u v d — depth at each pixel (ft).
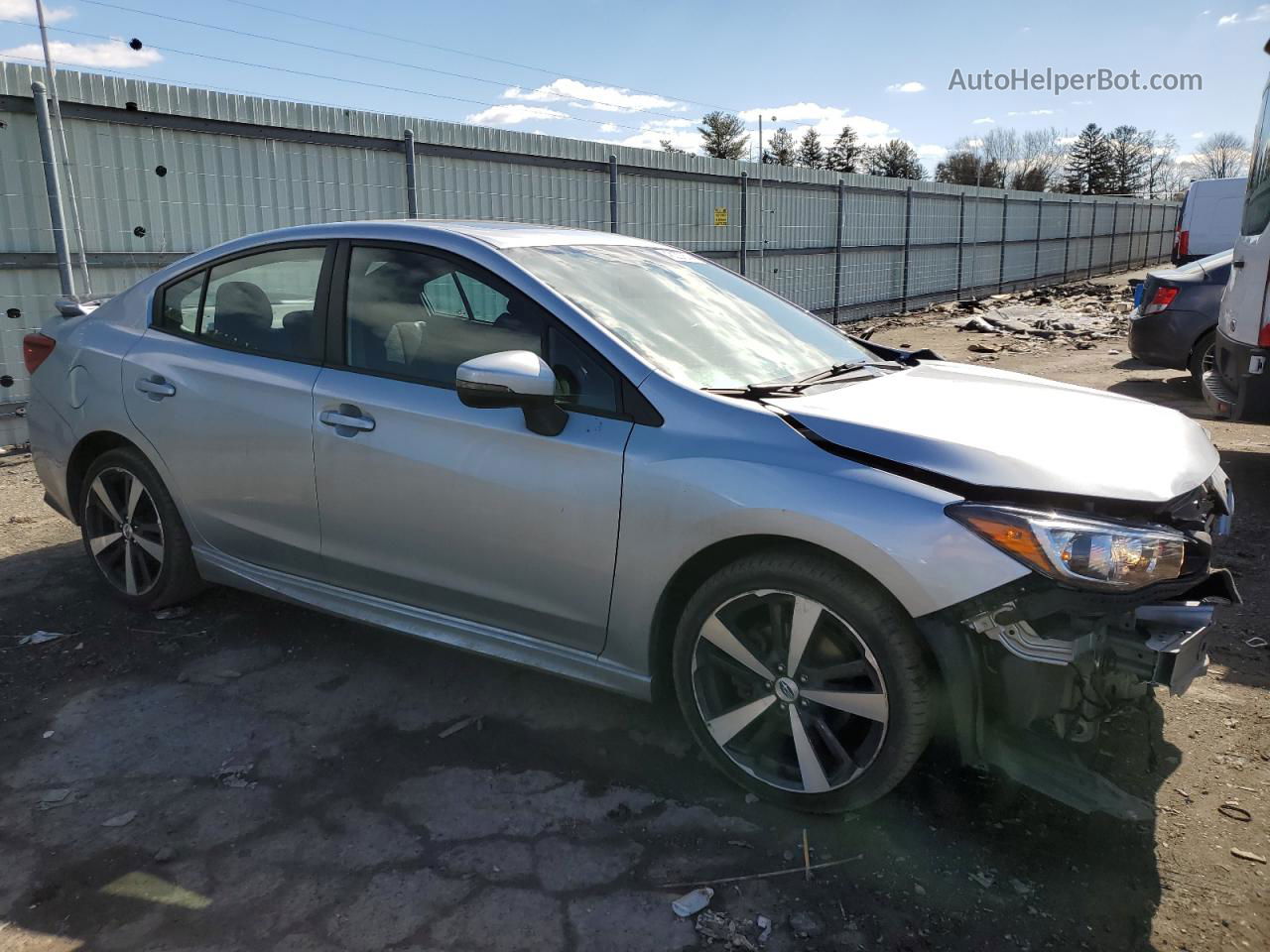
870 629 7.97
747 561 8.56
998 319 58.08
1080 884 7.89
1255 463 21.77
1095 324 55.77
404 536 10.32
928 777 9.35
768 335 11.43
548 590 9.53
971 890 7.82
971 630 7.72
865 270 65.46
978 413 9.25
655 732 10.27
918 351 13.10
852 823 8.66
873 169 314.35
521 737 10.18
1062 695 7.77
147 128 26.37
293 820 8.72
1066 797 7.70
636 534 8.84
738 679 8.85
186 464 12.00
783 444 8.46
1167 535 7.79
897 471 8.13
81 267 25.26
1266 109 18.44
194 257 12.61
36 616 13.17
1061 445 8.50
